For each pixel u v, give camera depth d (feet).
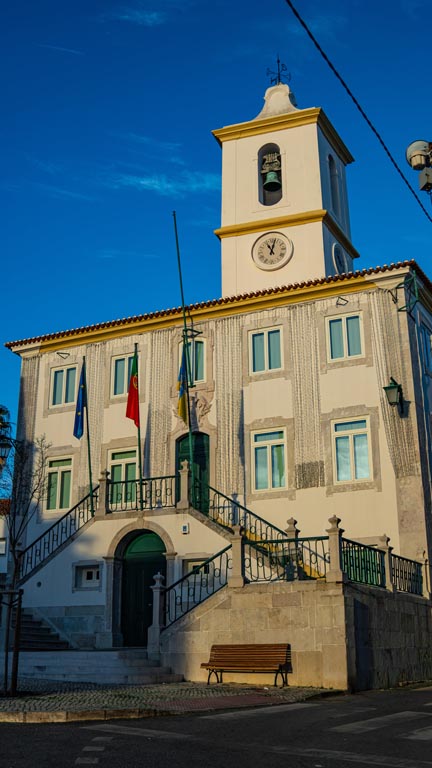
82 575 69.97
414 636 59.36
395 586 58.18
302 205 87.97
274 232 87.61
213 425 75.05
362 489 67.36
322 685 48.80
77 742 28.81
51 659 55.52
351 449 68.95
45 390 83.71
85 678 51.34
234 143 93.81
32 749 27.30
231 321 77.46
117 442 78.54
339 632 49.08
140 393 79.25
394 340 69.82
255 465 72.54
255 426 73.36
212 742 28.81
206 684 50.52
